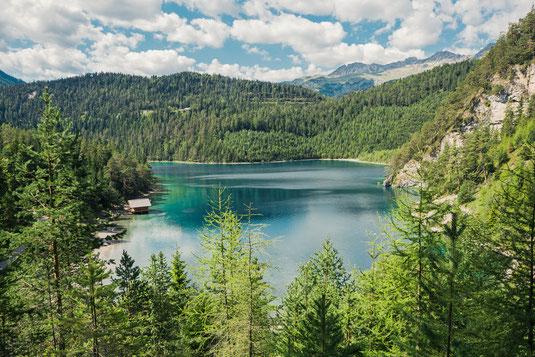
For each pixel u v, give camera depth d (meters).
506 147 93.81
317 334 13.00
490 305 10.84
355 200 119.94
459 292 11.37
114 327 14.83
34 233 16.50
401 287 15.94
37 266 17.14
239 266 17.42
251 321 16.30
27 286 17.03
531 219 10.94
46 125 17.67
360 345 14.12
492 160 96.19
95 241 19.28
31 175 18.16
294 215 96.44
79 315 14.62
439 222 15.30
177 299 28.89
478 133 104.06
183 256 60.47
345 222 87.50
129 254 62.47
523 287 10.91
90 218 19.56
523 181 11.54
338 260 31.17
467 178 97.25
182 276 36.69
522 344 10.23
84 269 13.68
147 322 23.55
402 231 16.17
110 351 15.64
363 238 72.44
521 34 153.25
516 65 145.50
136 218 93.00
